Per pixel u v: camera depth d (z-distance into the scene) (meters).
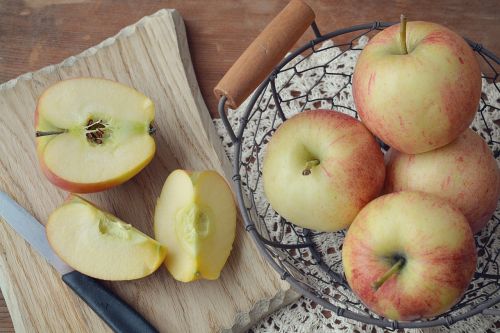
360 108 0.52
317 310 0.60
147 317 0.60
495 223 0.60
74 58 0.67
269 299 0.60
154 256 0.59
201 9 0.70
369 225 0.50
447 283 0.48
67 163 0.60
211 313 0.60
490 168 0.54
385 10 0.68
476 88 0.50
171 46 0.67
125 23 0.70
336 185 0.52
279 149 0.54
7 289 0.61
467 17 0.67
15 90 0.66
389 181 0.55
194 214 0.59
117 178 0.61
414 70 0.49
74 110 0.61
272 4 0.69
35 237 0.62
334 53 0.65
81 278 0.60
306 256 0.61
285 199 0.54
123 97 0.62
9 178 0.64
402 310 0.49
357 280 0.50
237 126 0.65
